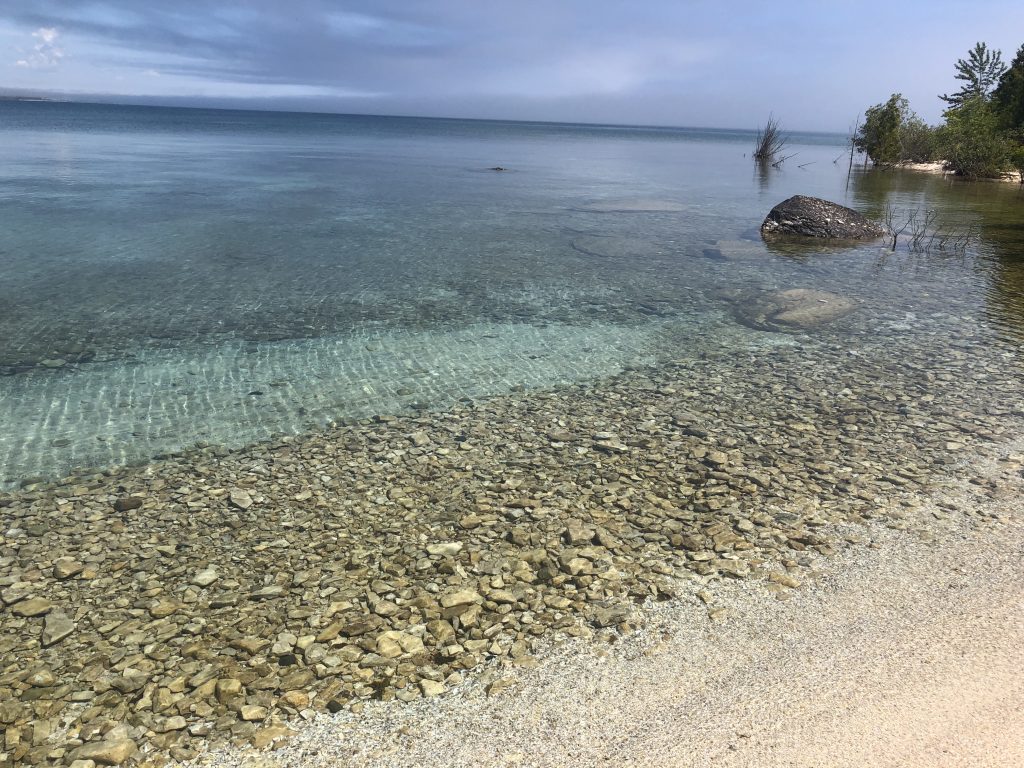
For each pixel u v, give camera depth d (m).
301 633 4.35
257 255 15.91
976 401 8.24
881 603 4.58
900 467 6.59
